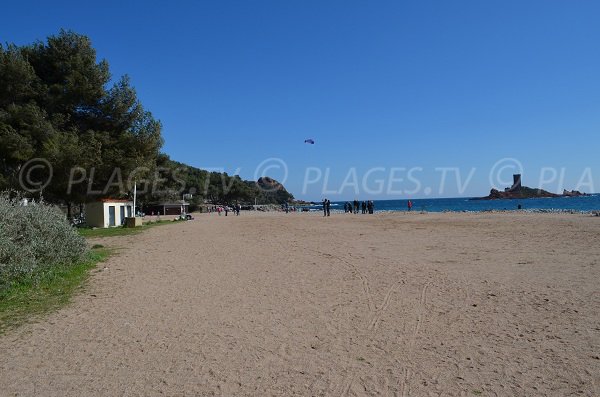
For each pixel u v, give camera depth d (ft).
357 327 20.43
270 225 103.50
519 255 42.16
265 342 18.57
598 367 15.08
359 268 36.65
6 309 24.36
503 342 17.81
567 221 94.17
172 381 14.82
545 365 15.38
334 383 14.46
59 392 14.10
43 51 94.99
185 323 21.58
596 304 23.06
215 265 39.93
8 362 16.65
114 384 14.64
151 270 37.40
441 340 18.33
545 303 23.57
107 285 30.99
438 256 42.93
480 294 26.13
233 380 14.82
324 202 168.04
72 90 90.33
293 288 29.30
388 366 15.74
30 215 33.91
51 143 81.25
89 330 20.59
